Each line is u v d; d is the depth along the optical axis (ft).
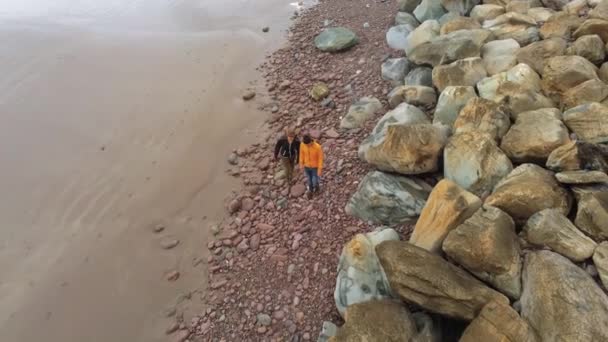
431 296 17.21
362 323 17.31
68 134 37.27
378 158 25.08
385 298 19.58
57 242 28.22
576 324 14.78
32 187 32.53
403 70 35.78
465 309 16.74
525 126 23.63
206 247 26.53
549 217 18.70
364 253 20.58
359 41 44.24
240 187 30.45
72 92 42.19
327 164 29.63
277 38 49.65
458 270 17.79
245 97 39.63
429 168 24.57
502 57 31.14
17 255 27.53
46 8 60.54
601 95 24.52
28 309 24.17
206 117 38.04
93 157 34.94
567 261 17.19
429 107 31.01
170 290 24.30
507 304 16.03
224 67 44.98
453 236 18.61
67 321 23.41
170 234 27.86
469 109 25.66
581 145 20.53
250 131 35.73
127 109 39.75
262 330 21.03
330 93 37.55
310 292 22.08
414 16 44.11
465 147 22.97
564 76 26.40
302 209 27.02
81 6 61.31
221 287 23.79
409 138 24.30
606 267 16.65
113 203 30.71
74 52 48.49
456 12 40.83
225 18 55.57
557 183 20.48
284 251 24.63
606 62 27.89
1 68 45.80
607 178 19.21
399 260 18.20
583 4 34.71
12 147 36.09
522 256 18.39
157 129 37.27
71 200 31.27
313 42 46.32
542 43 29.81
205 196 30.30
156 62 46.57
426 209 21.11
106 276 25.61
